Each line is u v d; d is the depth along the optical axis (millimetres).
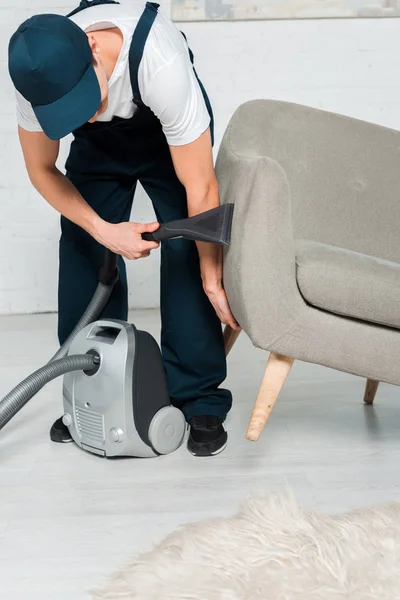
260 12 2998
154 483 1633
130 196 1930
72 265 1901
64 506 1538
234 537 1360
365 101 3117
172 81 1479
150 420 1736
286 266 1563
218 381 1876
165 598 1188
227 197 1642
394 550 1311
